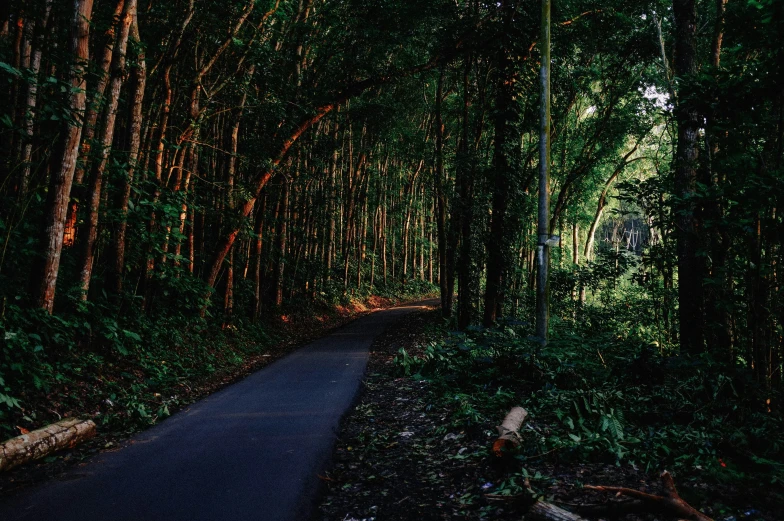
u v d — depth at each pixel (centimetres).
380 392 878
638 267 1193
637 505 352
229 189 1420
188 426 670
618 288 1753
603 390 652
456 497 423
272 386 933
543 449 477
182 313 1290
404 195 3759
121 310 1049
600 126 1928
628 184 920
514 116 1588
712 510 353
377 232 3847
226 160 1488
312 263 2405
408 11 1595
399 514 401
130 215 1045
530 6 1497
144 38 1205
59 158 780
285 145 1583
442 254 2088
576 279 1662
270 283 2120
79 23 775
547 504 359
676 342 1180
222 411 751
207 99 1299
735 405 534
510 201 1628
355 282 3319
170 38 1214
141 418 687
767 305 583
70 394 725
